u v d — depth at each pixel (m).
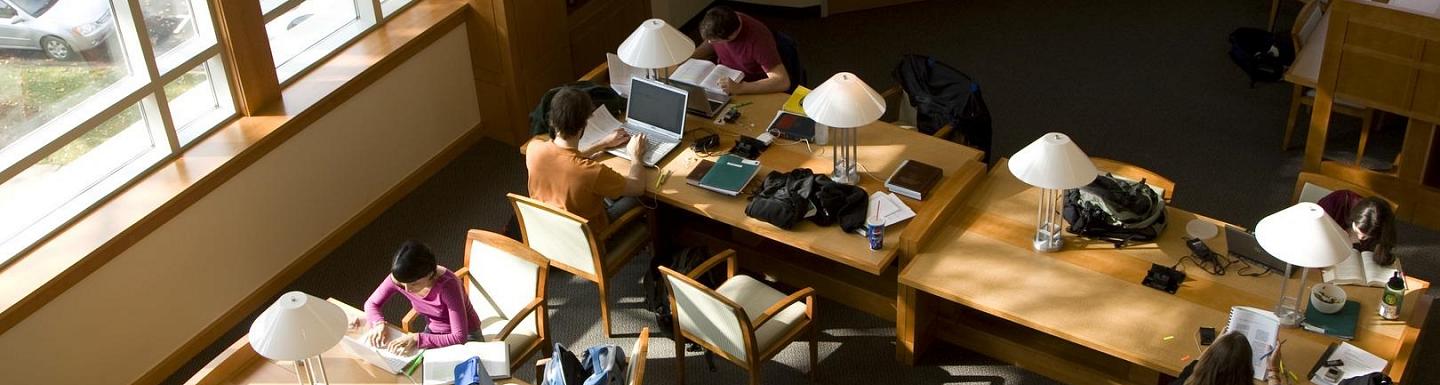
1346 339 3.97
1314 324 4.02
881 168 5.01
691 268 4.99
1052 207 4.40
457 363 3.93
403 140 6.09
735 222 4.75
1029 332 4.80
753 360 4.34
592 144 5.20
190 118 5.22
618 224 4.92
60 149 4.62
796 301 4.42
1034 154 4.10
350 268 5.63
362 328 4.21
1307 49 5.91
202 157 5.05
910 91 5.59
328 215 5.72
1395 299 3.97
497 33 6.18
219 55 5.15
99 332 4.70
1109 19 7.75
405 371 3.96
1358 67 5.39
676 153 5.19
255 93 5.31
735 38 5.62
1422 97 5.21
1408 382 4.62
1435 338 4.88
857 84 4.54
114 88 4.77
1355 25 5.28
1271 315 3.96
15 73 4.38
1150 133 6.47
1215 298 4.19
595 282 5.25
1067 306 4.20
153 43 4.86
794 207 4.64
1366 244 4.26
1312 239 3.66
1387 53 5.23
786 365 4.91
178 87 5.10
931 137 5.20
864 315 5.18
